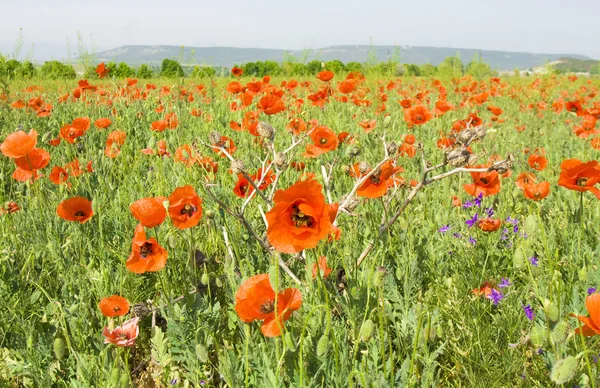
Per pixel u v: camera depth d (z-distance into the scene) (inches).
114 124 291.0
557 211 162.7
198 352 87.0
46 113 293.4
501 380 95.0
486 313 112.0
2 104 300.0
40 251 136.6
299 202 71.9
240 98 294.8
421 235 134.7
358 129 281.9
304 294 103.4
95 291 119.1
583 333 71.9
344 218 144.6
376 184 110.3
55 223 147.2
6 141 145.9
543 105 442.6
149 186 183.3
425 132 306.8
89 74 432.5
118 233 143.4
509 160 103.6
